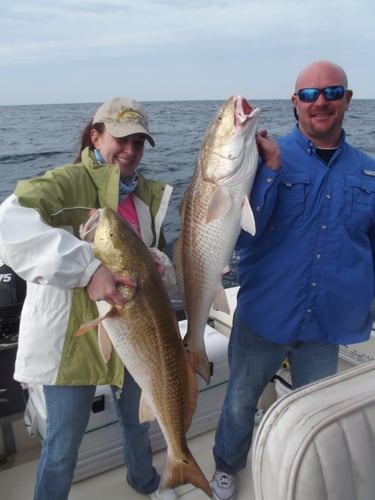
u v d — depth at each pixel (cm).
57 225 198
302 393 125
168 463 198
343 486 115
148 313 181
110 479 279
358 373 132
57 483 213
